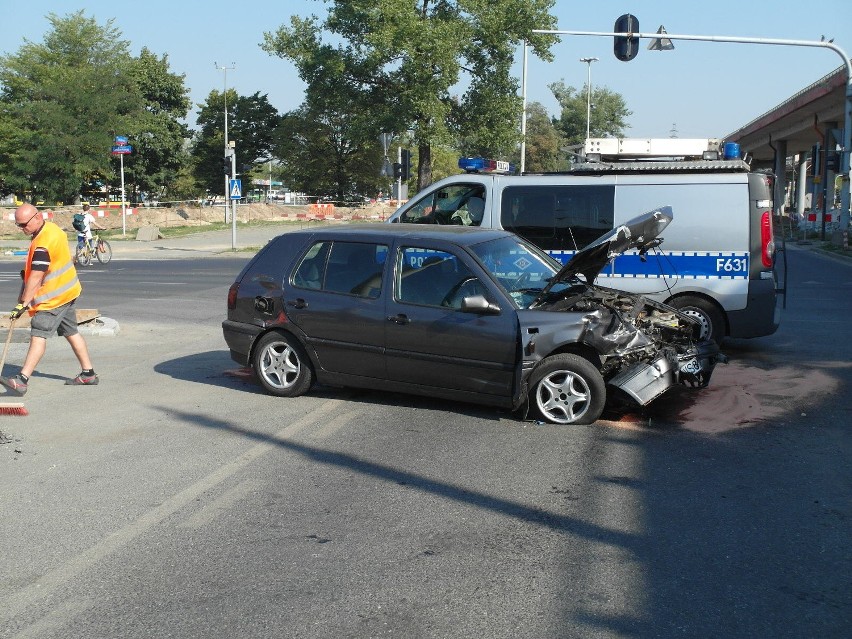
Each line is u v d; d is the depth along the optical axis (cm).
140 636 377
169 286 1936
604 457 631
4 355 807
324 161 6681
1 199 5669
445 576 433
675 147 1287
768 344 1093
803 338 1137
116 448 663
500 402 725
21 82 5106
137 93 5616
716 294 985
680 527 496
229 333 847
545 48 3894
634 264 1009
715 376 901
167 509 532
